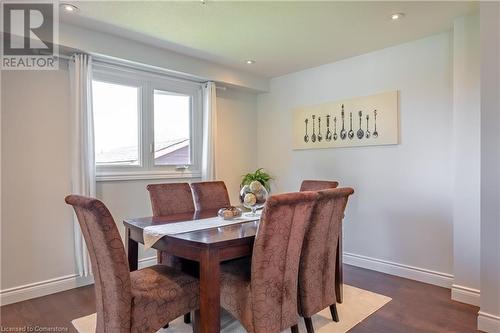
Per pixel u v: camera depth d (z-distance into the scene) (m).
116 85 3.52
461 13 2.67
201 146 4.23
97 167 3.35
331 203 2.18
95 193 3.18
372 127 3.63
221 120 4.49
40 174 2.94
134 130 3.67
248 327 1.92
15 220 2.81
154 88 3.81
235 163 4.66
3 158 2.76
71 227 3.12
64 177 3.08
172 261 2.61
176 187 3.10
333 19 2.76
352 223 3.84
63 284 3.05
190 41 3.27
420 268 3.28
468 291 2.72
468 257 2.73
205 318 1.82
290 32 3.04
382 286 3.13
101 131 3.41
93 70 3.29
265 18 2.73
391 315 2.52
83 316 2.52
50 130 3.00
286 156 4.57
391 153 3.50
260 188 2.78
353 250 3.84
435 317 2.48
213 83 4.13
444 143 3.11
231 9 2.57
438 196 3.16
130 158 3.64
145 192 3.69
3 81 2.76
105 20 2.78
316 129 4.18
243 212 2.97
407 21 2.82
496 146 2.23
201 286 1.84
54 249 3.02
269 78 4.73
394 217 3.48
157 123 3.87
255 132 4.93
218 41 3.26
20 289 2.82
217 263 1.85
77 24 2.86
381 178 3.58
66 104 3.10
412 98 3.32
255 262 1.84
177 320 2.49
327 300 2.31
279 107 4.66
